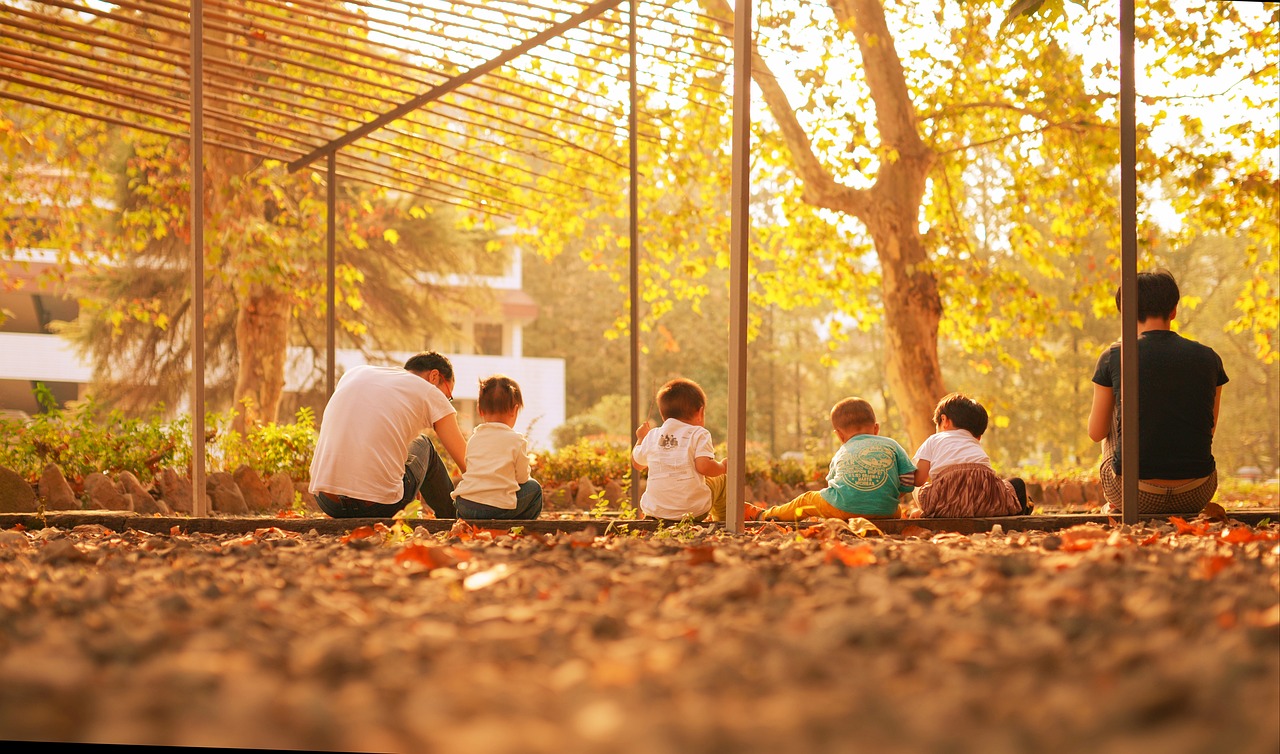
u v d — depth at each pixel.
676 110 10.27
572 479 8.12
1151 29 9.48
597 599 1.91
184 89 5.77
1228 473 26.23
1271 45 9.27
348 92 6.00
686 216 11.63
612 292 34.38
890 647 1.38
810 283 11.81
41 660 1.28
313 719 1.02
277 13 8.52
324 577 2.25
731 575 1.99
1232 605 1.66
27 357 26.50
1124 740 0.95
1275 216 10.26
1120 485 4.37
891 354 10.23
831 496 4.69
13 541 3.31
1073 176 10.66
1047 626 1.50
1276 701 1.07
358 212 14.64
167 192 11.87
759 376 34.06
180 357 17.23
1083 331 25.31
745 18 3.72
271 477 7.20
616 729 0.99
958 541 3.37
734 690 1.17
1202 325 26.06
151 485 6.25
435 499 5.09
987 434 26.56
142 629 1.55
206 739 0.96
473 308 21.11
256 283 11.46
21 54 5.27
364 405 4.56
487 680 1.22
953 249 11.05
